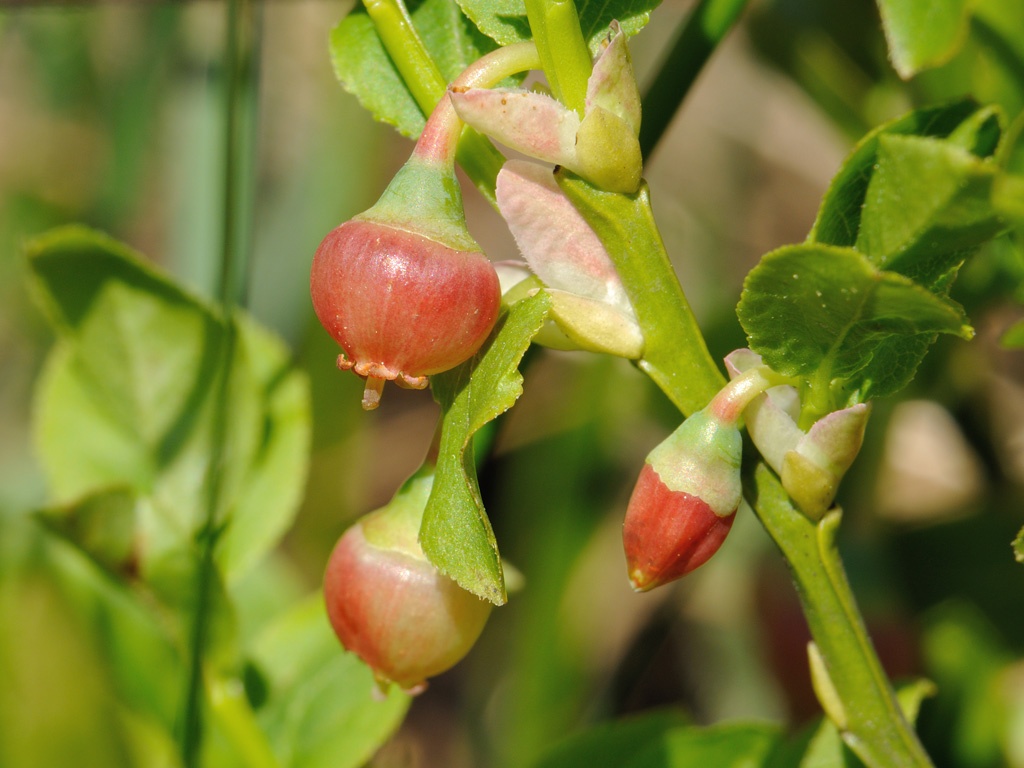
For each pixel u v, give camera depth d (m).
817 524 0.09
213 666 0.11
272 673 0.11
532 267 0.09
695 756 0.11
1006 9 0.11
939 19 0.09
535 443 0.17
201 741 0.11
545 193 0.09
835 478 0.09
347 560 0.10
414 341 0.09
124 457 0.11
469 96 0.09
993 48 0.11
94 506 0.11
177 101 0.17
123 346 0.11
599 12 0.10
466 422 0.09
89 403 0.11
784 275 0.09
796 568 0.09
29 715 0.13
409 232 0.09
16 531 0.14
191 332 0.11
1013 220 0.09
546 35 0.09
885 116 0.15
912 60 0.09
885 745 0.10
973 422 0.15
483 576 0.09
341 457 0.17
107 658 0.12
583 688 0.17
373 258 0.09
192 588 0.11
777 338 0.09
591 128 0.09
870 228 0.09
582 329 0.09
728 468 0.09
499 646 0.17
